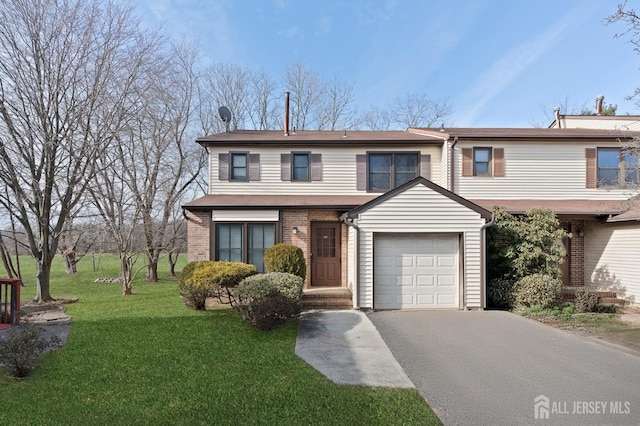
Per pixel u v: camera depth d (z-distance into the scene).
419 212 9.52
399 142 12.52
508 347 6.45
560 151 12.58
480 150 12.62
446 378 5.08
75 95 11.18
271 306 7.16
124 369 5.29
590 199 12.41
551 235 9.79
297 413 4.02
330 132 15.15
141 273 20.41
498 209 10.52
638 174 10.50
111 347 6.22
